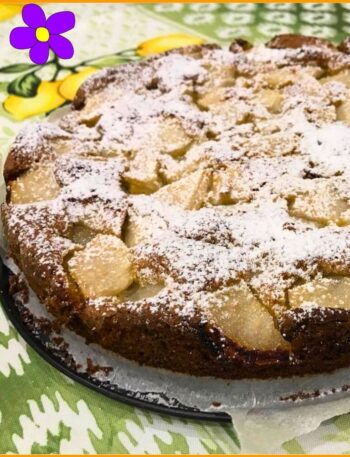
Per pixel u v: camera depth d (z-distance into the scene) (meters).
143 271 0.31
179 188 0.35
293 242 0.31
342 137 0.38
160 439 0.30
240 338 0.29
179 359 0.30
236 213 0.34
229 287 0.30
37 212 0.34
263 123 0.40
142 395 0.31
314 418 0.29
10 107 0.50
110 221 0.33
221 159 0.37
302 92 0.42
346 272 0.30
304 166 0.36
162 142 0.39
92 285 0.31
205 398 0.30
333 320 0.28
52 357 0.32
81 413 0.31
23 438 0.30
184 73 0.44
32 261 0.32
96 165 0.37
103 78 0.44
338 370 0.31
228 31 0.60
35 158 0.37
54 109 0.50
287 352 0.28
